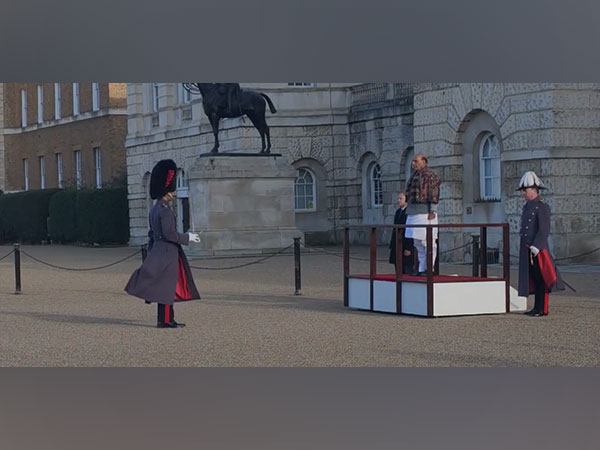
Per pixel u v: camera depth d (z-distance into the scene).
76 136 59.97
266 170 34.41
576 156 25.95
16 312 18.66
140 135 48.38
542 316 16.28
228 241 33.84
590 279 21.98
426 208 18.86
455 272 24.48
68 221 50.16
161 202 15.93
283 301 19.55
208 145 42.81
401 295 16.86
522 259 16.52
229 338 14.59
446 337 14.23
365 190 41.09
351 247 39.03
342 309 17.97
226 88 34.31
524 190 16.55
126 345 14.20
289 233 34.50
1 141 68.31
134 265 32.09
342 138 41.53
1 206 55.56
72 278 26.80
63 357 13.33
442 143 29.34
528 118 26.41
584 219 26.06
